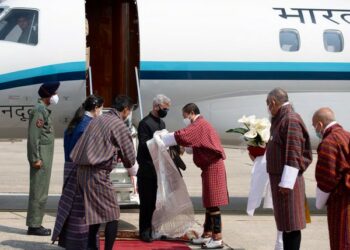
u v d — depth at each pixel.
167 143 9.52
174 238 10.09
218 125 12.41
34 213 9.95
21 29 11.71
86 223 7.99
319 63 12.50
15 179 17.66
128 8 13.28
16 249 9.09
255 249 9.55
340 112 12.66
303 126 7.83
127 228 10.93
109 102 13.36
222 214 12.52
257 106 12.39
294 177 7.64
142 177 9.84
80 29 11.74
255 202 9.08
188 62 12.01
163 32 11.99
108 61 13.36
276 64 12.33
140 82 11.95
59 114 11.89
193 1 12.45
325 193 7.13
